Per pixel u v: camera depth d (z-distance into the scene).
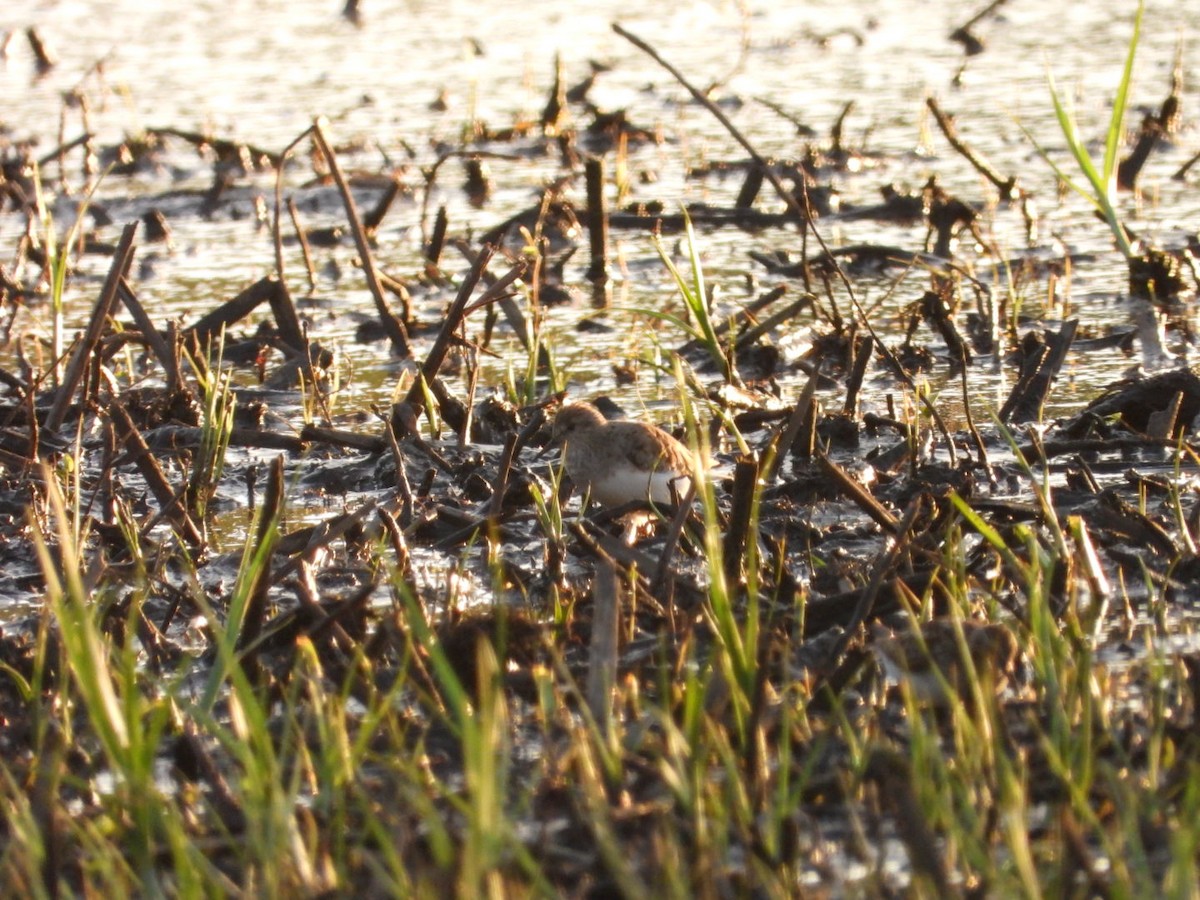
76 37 88.12
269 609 22.84
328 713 17.64
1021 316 40.78
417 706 18.95
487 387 36.75
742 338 37.53
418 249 50.41
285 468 30.62
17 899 14.52
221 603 23.27
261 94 73.12
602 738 16.92
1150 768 15.99
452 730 16.91
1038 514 24.72
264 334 39.94
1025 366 33.09
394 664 19.97
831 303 38.28
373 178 57.44
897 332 39.84
